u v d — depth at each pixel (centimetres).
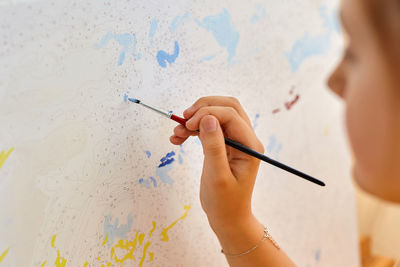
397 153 26
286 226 76
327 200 85
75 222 47
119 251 51
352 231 93
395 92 24
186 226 59
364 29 24
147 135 53
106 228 50
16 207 42
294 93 75
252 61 66
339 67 30
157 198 55
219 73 61
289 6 73
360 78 26
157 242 56
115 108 49
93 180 48
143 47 51
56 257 45
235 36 63
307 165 79
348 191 91
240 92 65
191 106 53
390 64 23
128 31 49
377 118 25
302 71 76
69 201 46
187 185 58
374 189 29
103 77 47
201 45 58
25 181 42
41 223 44
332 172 86
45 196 44
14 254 42
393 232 116
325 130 83
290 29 73
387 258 118
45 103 43
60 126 44
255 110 68
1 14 39
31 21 41
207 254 63
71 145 45
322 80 81
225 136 53
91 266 49
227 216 49
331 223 87
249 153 50
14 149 41
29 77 41
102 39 47
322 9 80
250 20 66
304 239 81
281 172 74
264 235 52
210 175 48
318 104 80
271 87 70
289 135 75
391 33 23
